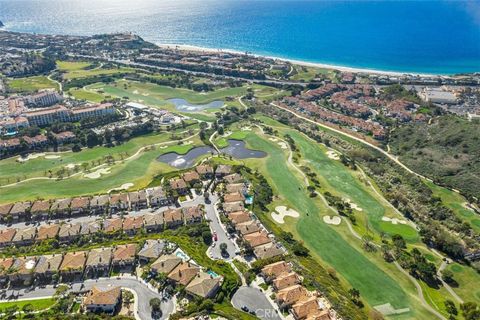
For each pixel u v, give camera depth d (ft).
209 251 510.58
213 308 408.67
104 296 417.69
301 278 455.63
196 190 653.30
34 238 531.09
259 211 601.21
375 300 452.35
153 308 412.57
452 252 532.32
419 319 429.38
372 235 565.53
